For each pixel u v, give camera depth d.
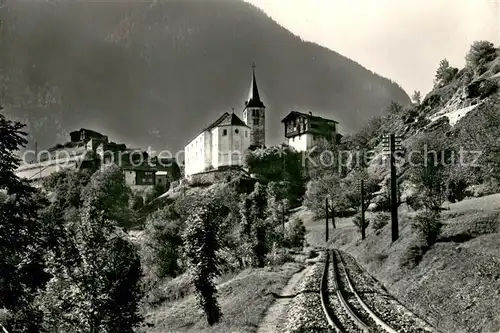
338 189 92.88
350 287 26.31
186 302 33.16
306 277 32.69
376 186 91.12
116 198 122.06
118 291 21.06
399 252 31.48
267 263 45.72
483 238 26.50
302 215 102.56
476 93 107.94
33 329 19.72
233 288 33.88
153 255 50.94
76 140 174.50
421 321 18.50
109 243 21.45
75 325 20.12
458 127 66.75
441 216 33.41
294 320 19.66
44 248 17.98
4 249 16.59
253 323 21.09
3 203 16.38
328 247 65.88
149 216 87.38
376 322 18.03
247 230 47.56
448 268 23.67
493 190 43.50
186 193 122.81
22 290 17.38
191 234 26.53
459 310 18.48
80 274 20.34
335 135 156.50
